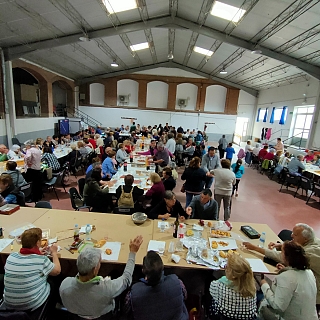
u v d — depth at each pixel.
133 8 7.07
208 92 16.08
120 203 3.62
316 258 2.08
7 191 3.41
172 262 2.14
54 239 2.38
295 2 5.04
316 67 8.08
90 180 3.70
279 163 7.93
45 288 1.86
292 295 1.70
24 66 9.88
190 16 7.69
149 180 4.58
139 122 16.30
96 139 9.32
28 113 13.36
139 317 1.53
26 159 4.80
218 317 1.67
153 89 16.08
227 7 6.40
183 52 12.32
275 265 2.20
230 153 8.74
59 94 15.35
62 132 13.27
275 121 12.84
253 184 7.55
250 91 15.52
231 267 1.66
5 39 7.50
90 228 2.55
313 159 8.15
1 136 8.58
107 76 15.27
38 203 3.28
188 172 4.20
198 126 16.38
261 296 2.24
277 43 7.38
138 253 2.23
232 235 2.67
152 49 11.79
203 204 3.13
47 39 7.96
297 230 2.27
